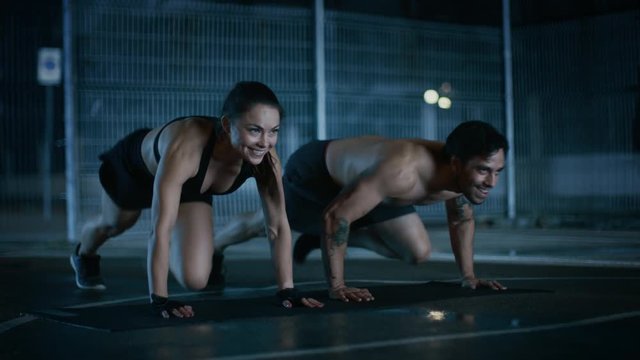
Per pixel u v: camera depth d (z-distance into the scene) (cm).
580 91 1223
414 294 495
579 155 1227
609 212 1207
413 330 378
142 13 1037
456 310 436
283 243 450
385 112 1160
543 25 1246
